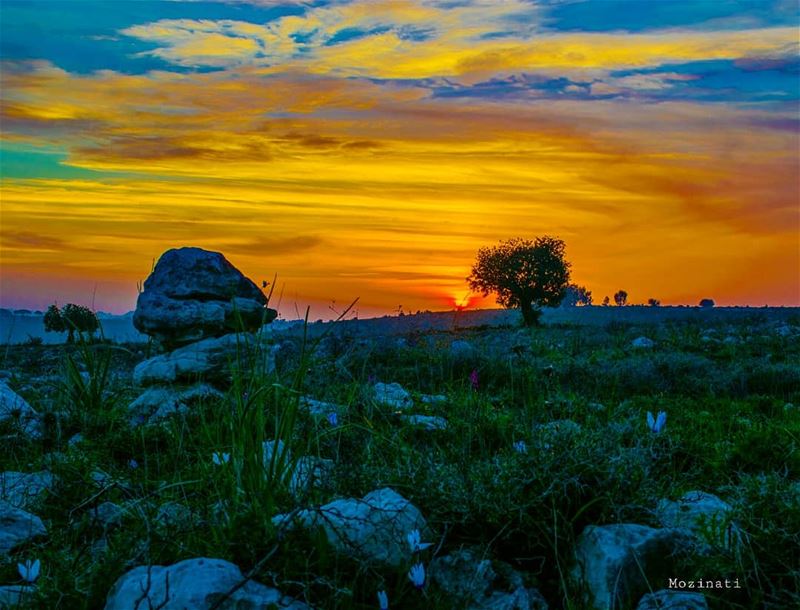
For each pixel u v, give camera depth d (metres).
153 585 4.34
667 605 4.43
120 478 7.18
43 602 4.69
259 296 13.20
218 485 6.27
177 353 12.13
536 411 8.77
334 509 5.09
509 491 5.31
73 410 11.12
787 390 16.88
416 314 24.03
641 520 5.36
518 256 49.59
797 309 50.94
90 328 14.77
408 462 6.04
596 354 23.56
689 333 30.81
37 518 6.12
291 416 6.13
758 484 5.52
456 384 14.44
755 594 4.66
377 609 4.50
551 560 5.07
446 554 5.05
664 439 7.89
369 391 9.78
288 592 4.49
